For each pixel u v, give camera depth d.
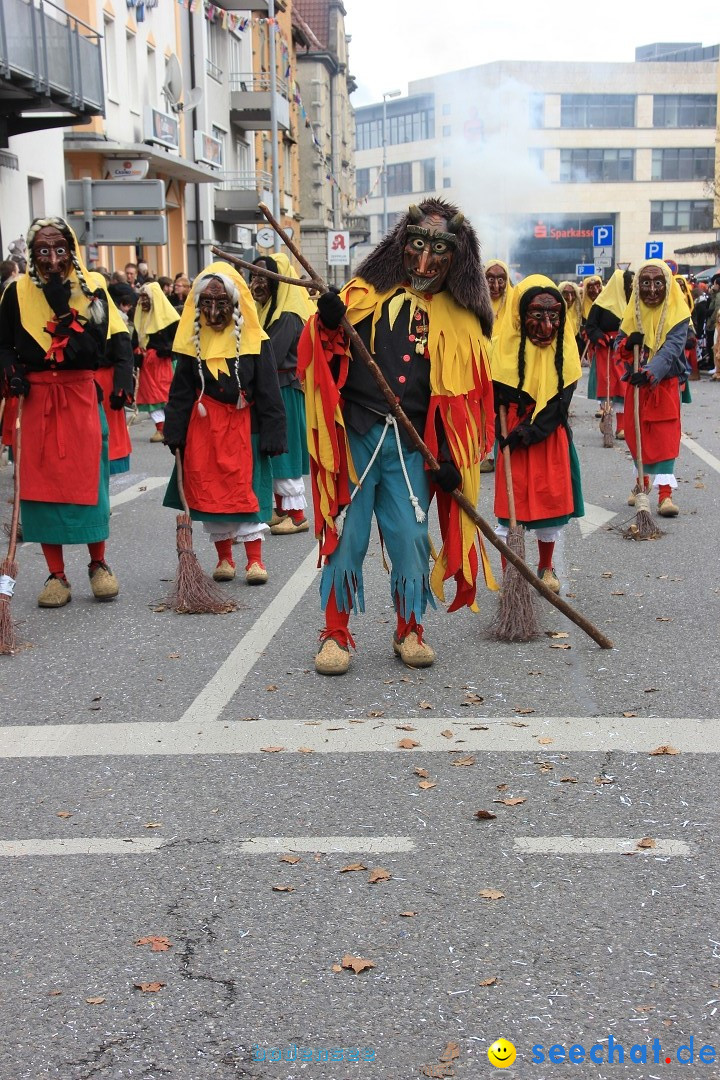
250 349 7.18
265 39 44.22
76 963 3.29
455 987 3.14
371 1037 2.95
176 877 3.75
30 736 4.99
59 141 22.17
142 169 25.11
